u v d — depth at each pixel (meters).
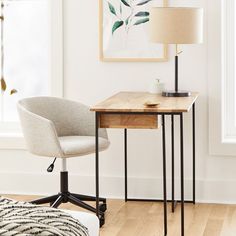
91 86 7.29
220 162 7.15
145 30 7.16
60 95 7.32
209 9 7.04
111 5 7.19
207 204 7.11
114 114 6.14
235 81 7.18
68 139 6.78
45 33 7.49
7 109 7.61
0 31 7.54
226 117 7.23
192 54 7.10
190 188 7.18
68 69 7.31
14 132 7.56
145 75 7.20
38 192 7.43
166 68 7.17
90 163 7.35
